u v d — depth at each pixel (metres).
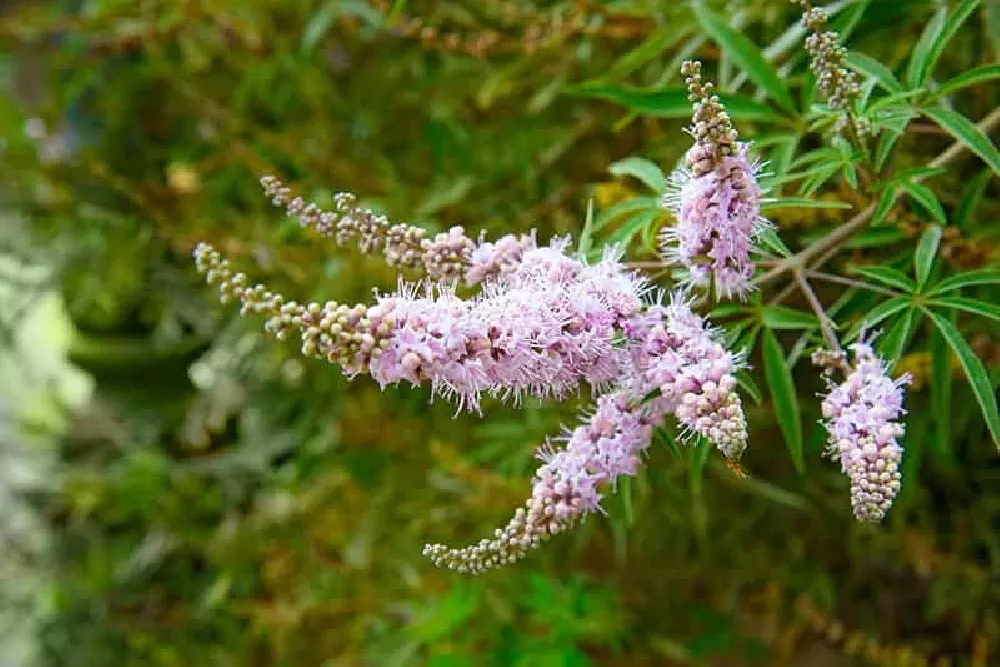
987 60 0.78
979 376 0.63
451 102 1.00
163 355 1.29
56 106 1.19
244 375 1.21
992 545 0.89
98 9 1.10
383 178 1.04
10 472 1.35
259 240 1.04
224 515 1.24
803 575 0.95
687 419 0.60
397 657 0.97
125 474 1.24
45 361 1.44
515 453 0.90
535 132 0.96
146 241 1.14
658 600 0.99
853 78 0.62
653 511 0.92
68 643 1.29
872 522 0.59
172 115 1.23
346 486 1.08
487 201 0.98
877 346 0.67
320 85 1.06
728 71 0.76
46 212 1.22
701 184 0.59
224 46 1.10
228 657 1.21
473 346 0.59
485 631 0.93
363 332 0.58
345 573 1.07
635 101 0.71
